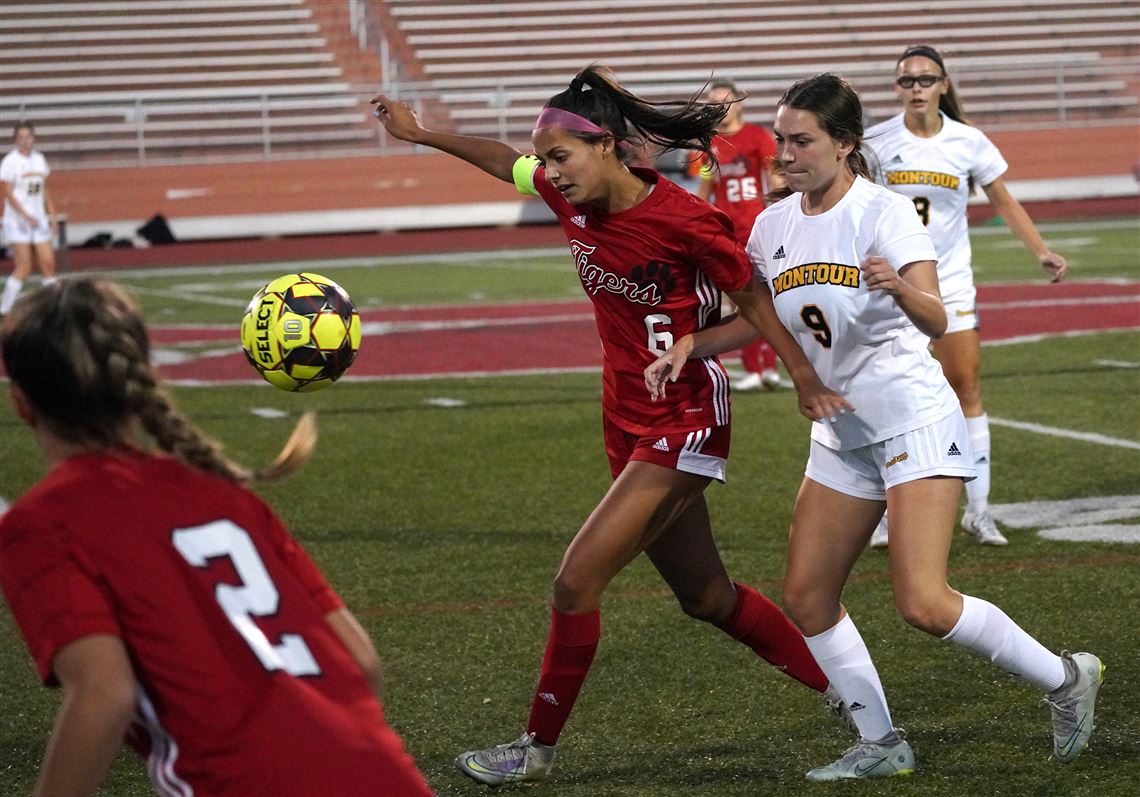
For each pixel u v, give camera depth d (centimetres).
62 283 826
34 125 10681
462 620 2089
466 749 1619
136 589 788
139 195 10219
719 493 2847
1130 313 5419
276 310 1475
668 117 1405
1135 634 1923
